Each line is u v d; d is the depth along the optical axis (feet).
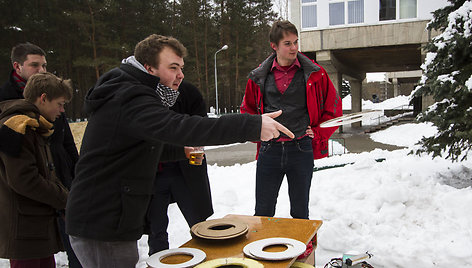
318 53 64.54
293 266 6.23
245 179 20.57
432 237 10.54
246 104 10.72
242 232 6.20
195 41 129.90
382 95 178.09
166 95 5.95
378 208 13.00
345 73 77.71
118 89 5.10
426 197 12.87
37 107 7.73
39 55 8.89
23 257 7.25
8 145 6.77
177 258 5.56
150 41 5.57
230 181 20.42
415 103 82.79
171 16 129.59
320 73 9.43
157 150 5.57
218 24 136.05
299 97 9.48
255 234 6.53
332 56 65.57
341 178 16.06
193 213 9.70
